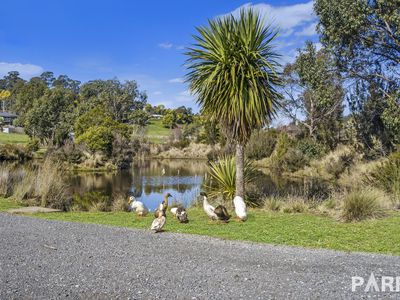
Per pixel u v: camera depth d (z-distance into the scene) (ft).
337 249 19.81
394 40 55.77
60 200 41.09
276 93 34.86
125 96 294.05
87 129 120.57
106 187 68.85
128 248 19.53
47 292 13.84
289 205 34.24
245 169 42.24
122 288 14.15
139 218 30.12
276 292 13.69
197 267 16.39
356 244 20.95
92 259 17.61
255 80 33.47
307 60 64.54
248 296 13.35
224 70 33.22
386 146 70.28
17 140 169.07
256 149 114.42
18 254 18.47
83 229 24.54
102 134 110.22
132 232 23.65
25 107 266.16
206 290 13.89
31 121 170.30
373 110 66.69
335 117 101.19
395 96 55.52
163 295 13.50
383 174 41.68
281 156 96.94
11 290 14.02
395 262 17.30
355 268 16.35
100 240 21.35
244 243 20.70
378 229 25.03
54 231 23.80
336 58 60.39
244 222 27.68
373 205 29.91
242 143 35.45
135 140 161.79
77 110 187.11
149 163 131.23
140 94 335.26
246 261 17.29
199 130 182.80
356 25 53.42
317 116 105.29
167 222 27.55
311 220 28.66
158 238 21.90
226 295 13.44
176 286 14.28
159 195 57.93
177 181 78.07
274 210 34.45
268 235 23.07
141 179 82.28
